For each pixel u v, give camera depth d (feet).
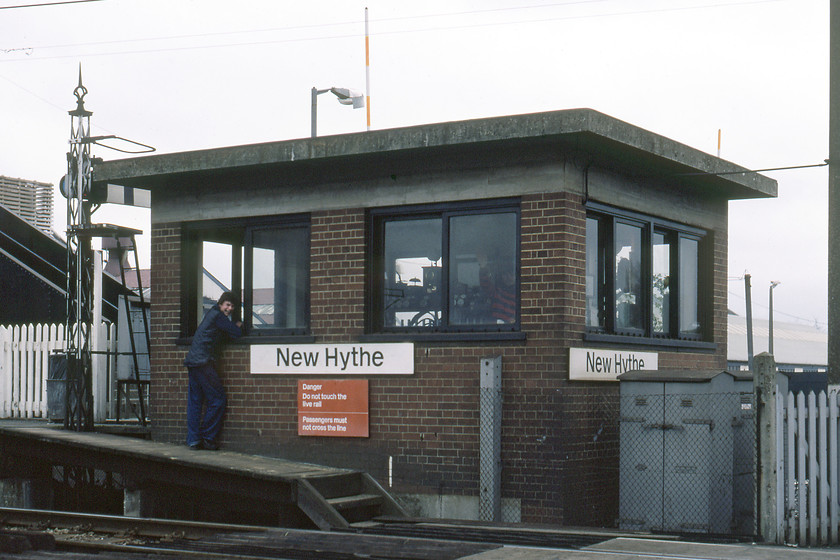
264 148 41.68
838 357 35.91
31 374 53.83
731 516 35.81
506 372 38.04
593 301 39.75
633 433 36.94
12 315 70.49
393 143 38.88
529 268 37.86
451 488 38.86
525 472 37.42
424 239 40.45
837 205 36.35
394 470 39.99
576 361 37.55
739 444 36.29
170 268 45.78
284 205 43.04
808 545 33.35
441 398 39.27
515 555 28.48
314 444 41.75
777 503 32.58
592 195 38.78
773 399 32.63
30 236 73.15
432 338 39.50
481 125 37.19
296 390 42.32
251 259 44.21
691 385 36.24
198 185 45.27
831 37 36.86
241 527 34.86
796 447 34.24
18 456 46.32
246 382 43.55
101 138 51.03
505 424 37.93
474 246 39.34
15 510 40.52
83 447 42.83
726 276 47.88
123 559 29.96
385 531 34.30
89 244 50.55
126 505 45.42
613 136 36.60
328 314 41.75
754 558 27.53
